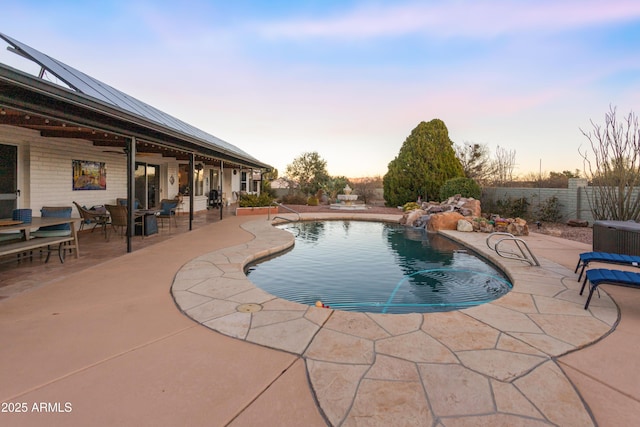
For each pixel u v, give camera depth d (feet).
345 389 7.68
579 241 31.40
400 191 69.67
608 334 10.91
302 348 9.66
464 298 16.96
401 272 21.76
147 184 43.32
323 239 34.47
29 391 7.47
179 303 13.20
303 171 111.96
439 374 8.35
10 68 10.59
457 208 43.70
